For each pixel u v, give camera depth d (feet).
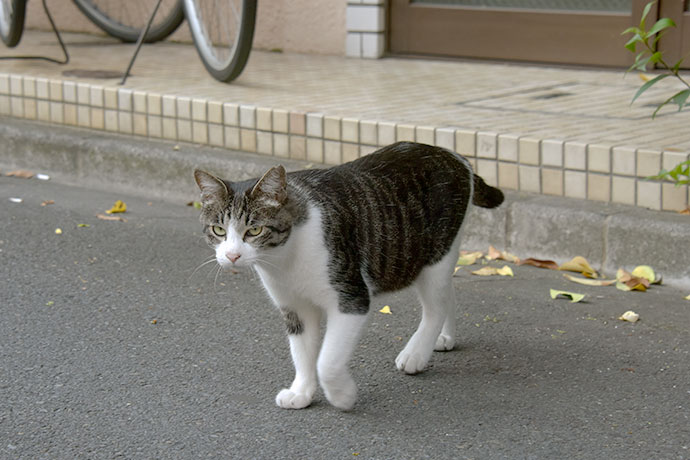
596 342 13.96
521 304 15.55
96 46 32.58
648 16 24.86
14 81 25.64
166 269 17.39
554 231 17.25
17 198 22.09
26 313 15.20
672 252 16.08
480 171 18.85
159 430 11.43
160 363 13.38
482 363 13.35
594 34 26.07
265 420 11.71
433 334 13.08
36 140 24.25
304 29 30.86
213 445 11.07
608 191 17.46
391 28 29.60
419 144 13.06
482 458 10.71
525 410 11.89
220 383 12.77
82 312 15.29
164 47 32.53
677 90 23.13
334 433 11.36
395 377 12.94
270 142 21.50
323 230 11.32
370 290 11.99
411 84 24.95
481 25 27.91
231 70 24.73
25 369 13.12
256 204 11.00
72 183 23.77
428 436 11.26
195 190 21.77
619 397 12.19
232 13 29.96
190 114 22.65
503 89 23.97
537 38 27.09
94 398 12.27
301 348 12.12
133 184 22.76
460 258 17.76
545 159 17.99
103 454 10.85
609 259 16.75
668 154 16.67
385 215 11.97
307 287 11.50
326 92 23.84
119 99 23.77
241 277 16.94
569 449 10.86
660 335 14.14
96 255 18.13
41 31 36.35
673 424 11.43
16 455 10.82
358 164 12.51
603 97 22.62
